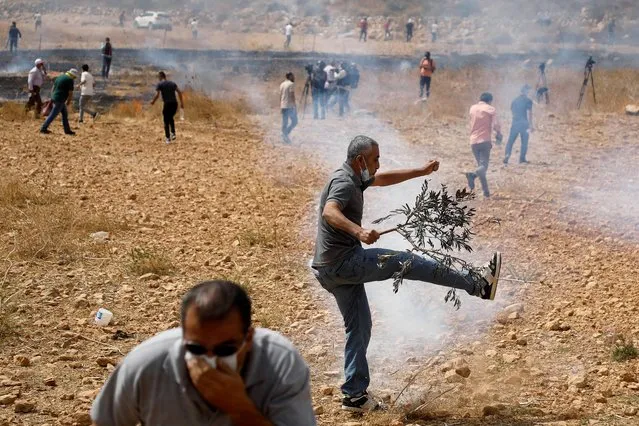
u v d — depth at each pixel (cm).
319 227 651
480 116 1577
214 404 310
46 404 653
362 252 645
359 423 635
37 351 775
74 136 2162
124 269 1045
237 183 1669
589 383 725
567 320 910
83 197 1449
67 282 980
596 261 1180
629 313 931
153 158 1906
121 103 2788
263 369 320
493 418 650
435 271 642
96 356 769
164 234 1250
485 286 650
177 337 324
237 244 1204
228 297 304
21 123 2341
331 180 640
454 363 757
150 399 322
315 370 757
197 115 2602
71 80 2169
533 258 1185
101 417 334
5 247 1095
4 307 855
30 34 7000
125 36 7112
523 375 742
